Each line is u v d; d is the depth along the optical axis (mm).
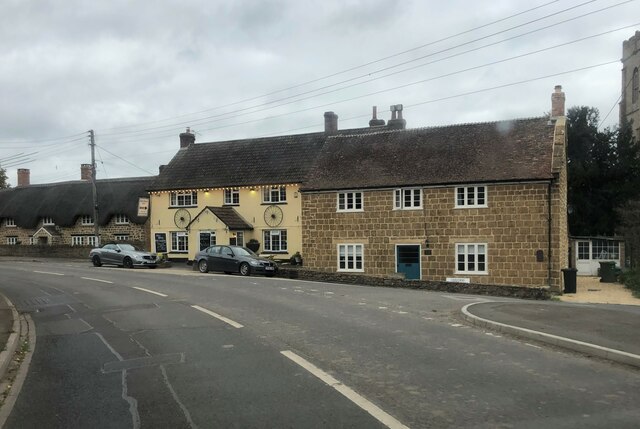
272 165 37031
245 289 19578
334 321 12273
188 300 16328
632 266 29297
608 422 5527
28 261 40250
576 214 36250
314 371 7711
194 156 41125
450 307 14859
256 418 5758
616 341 9250
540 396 6430
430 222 27531
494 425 5449
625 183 35219
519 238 25484
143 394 6785
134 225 45375
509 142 27984
